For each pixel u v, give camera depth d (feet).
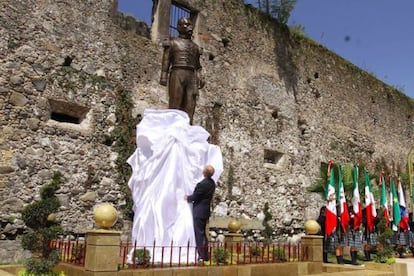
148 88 39.83
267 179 48.26
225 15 47.91
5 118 31.12
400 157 71.31
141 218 23.00
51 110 33.78
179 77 26.66
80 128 34.99
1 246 29.63
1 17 31.99
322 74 59.06
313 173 54.08
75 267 18.88
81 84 35.45
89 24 36.86
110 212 17.99
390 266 32.73
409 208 69.56
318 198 53.72
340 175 39.99
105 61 37.29
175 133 24.39
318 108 57.21
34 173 31.86
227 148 44.88
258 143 48.21
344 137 60.44
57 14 35.01
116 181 36.11
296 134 53.16
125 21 39.81
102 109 36.37
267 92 50.62
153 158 23.67
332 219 37.06
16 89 31.94
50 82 33.71
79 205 33.63
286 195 49.98
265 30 52.21
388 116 70.85
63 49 34.88
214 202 42.42
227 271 21.81
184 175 24.20
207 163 25.58
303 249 27.55
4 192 30.30
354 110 63.52
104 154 35.81
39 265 19.54
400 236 48.42
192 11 44.96
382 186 46.57
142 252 20.70
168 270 19.49
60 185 32.91
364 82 67.00
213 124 44.11
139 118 38.52
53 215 29.94
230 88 46.62
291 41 55.31
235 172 45.11
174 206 23.43
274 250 27.07
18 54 32.40
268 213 47.26
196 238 23.39
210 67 45.09
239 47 48.65
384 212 45.29
